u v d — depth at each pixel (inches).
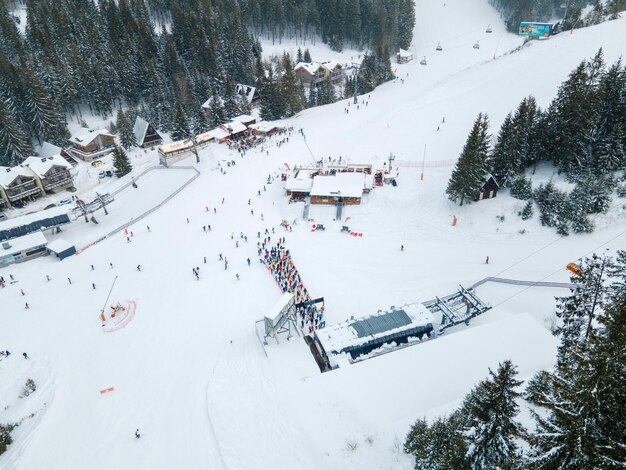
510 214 2340.1
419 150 3063.5
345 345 1603.1
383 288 2032.5
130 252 2479.1
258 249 2364.7
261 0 6614.2
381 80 5255.9
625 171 2263.8
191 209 2847.0
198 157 3622.0
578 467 662.5
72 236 2915.8
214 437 1350.9
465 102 3555.6
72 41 4943.4
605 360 661.9
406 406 1275.8
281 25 6702.8
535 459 716.7
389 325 1686.8
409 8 6643.7
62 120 4414.4
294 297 1856.5
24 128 4185.5
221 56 5231.3
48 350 1835.6
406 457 1099.9
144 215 2869.1
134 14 5885.8
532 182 2450.8
